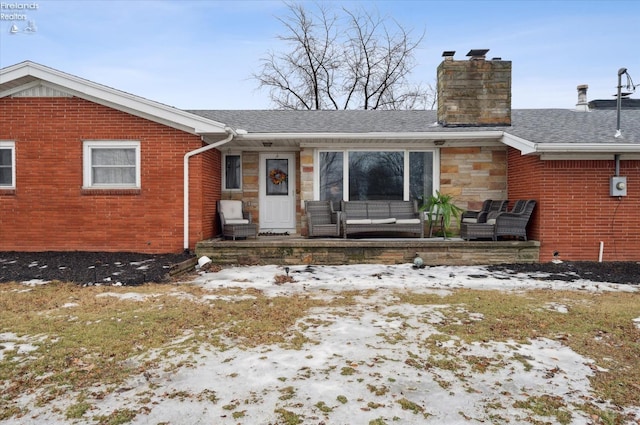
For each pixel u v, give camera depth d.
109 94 9.38
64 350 4.31
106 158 9.72
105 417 3.09
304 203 11.18
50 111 9.55
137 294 6.55
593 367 4.05
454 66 11.40
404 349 4.43
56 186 9.61
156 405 3.26
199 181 9.68
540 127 11.02
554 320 5.42
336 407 3.24
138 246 9.68
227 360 4.11
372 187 11.43
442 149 11.27
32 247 9.62
